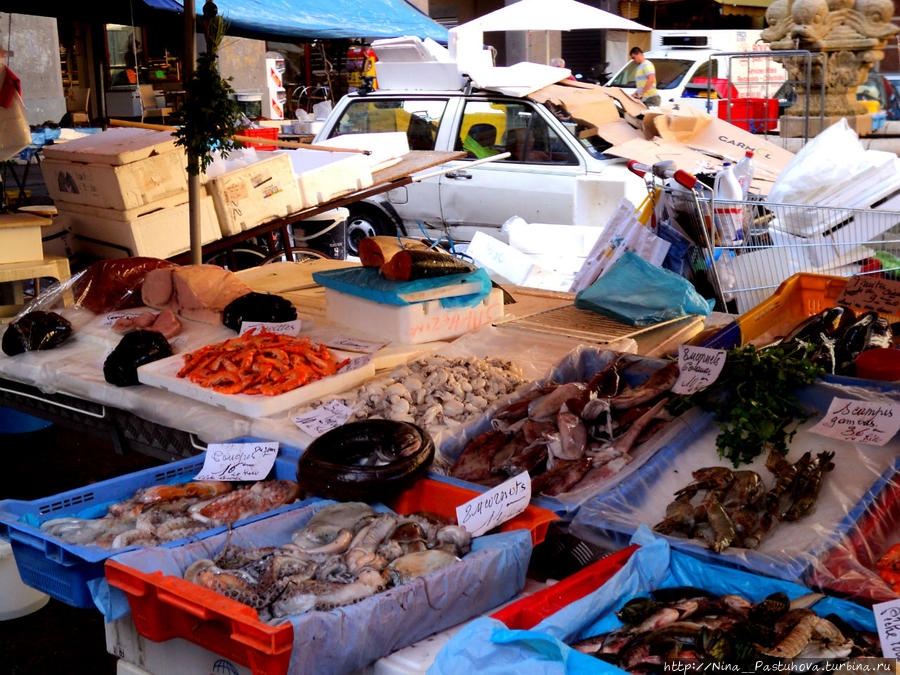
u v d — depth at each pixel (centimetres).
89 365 418
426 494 290
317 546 254
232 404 349
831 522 260
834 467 284
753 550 247
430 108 991
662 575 241
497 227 946
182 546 253
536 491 290
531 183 909
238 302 438
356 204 1022
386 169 713
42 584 258
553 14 1241
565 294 526
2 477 534
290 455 318
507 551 246
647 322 430
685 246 562
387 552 246
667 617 215
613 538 263
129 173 548
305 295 518
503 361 378
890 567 245
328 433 298
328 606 222
